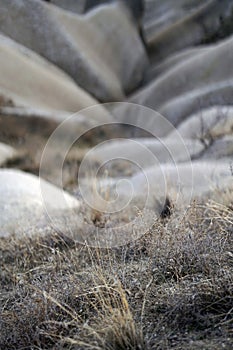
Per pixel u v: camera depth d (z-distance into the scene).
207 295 5.48
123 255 6.77
